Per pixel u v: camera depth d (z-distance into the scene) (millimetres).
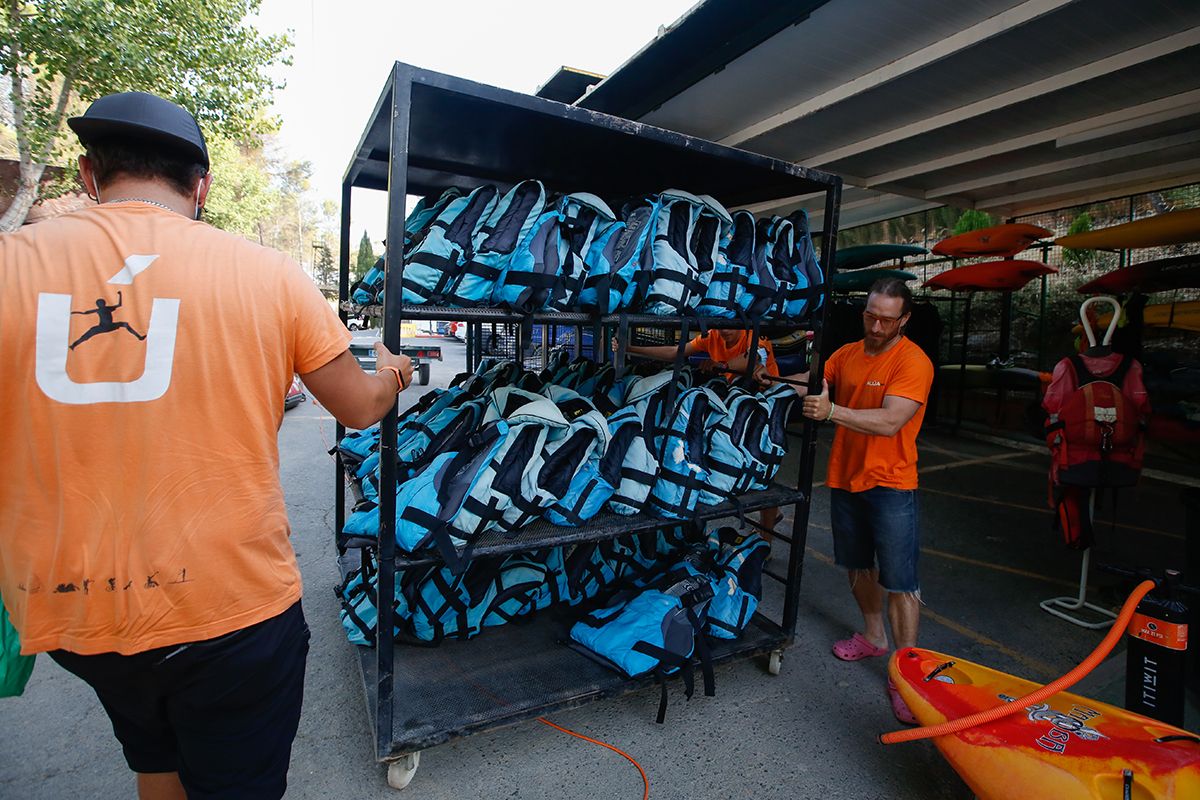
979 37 3418
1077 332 5613
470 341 3873
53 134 9461
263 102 11586
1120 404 3025
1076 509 3270
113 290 1043
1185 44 3395
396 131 1683
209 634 1119
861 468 2596
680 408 2359
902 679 2053
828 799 2010
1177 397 5480
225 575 1126
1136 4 3133
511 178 3146
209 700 1177
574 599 2756
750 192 3266
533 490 1997
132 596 1062
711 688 2330
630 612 2404
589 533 2107
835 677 2703
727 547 3072
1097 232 5652
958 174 6328
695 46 3676
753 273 2359
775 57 3848
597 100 4531
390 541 1815
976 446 7602
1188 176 6289
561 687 2170
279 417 1233
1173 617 1785
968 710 1855
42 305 1012
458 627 2469
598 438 2242
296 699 1318
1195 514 2479
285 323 1188
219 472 1111
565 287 1990
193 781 1256
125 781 1981
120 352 1037
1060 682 1721
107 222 1088
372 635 2348
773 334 2676
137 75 9406
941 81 4086
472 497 1893
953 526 4730
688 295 2186
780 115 4805
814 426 2562
